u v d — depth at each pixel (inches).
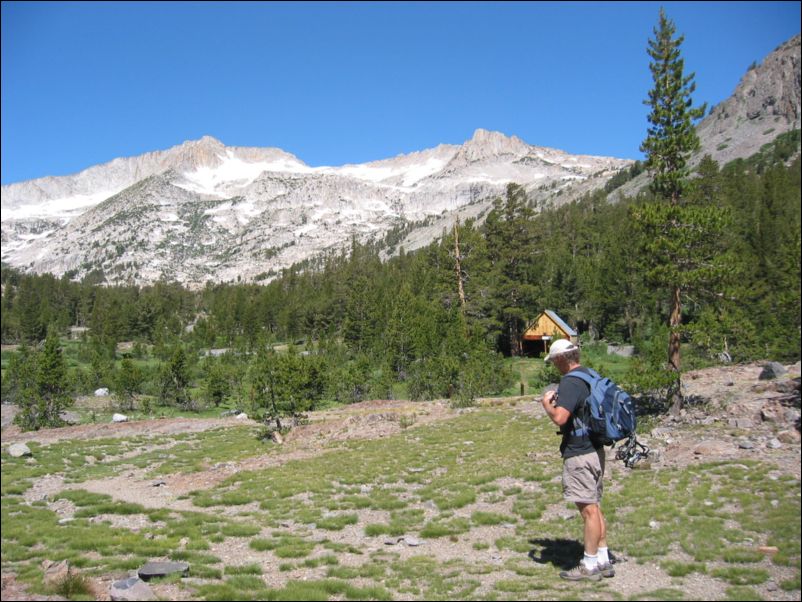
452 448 856.9
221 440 1206.9
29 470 896.3
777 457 530.9
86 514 576.7
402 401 1558.8
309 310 4382.4
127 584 307.0
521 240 3058.6
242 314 4948.3
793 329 1246.9
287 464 845.8
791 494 419.5
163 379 1955.0
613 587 280.1
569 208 6825.8
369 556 383.9
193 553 398.9
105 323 4382.4
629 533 374.6
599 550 296.4
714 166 2279.8
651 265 882.8
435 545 402.3
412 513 506.0
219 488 710.5
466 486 591.8
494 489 567.5
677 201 906.7
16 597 298.8
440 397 1617.9
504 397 1509.6
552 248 3959.2
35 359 1855.3
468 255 2549.2
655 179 909.2
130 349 4192.9
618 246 3115.2
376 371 2257.6
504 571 327.0
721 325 864.3
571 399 277.9
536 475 595.8
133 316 4813.0
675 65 874.8
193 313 6702.8
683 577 292.0
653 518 403.5
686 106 879.1
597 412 276.8
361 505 547.5
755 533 352.5
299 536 451.8
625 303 2938.0
